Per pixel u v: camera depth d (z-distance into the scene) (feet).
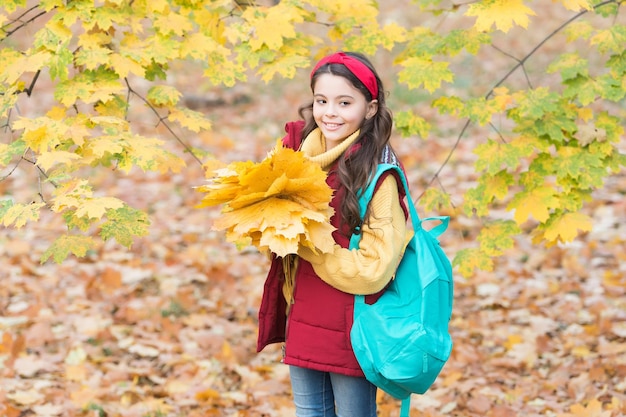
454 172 27.96
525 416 12.68
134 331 16.76
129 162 8.91
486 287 19.11
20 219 8.07
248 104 38.83
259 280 19.97
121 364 15.20
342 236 8.20
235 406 13.62
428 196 12.21
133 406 13.25
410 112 12.22
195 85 41.55
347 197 8.01
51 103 36.60
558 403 13.10
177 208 25.58
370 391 8.59
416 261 8.13
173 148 31.73
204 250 22.02
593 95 10.88
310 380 8.75
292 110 37.60
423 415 12.80
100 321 17.24
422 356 7.77
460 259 11.43
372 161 8.14
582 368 14.40
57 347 16.03
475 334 16.74
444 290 8.01
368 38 11.91
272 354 16.10
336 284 7.97
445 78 11.26
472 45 11.51
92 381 14.25
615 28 11.25
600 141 11.06
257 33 10.69
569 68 11.14
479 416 12.95
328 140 8.66
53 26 9.76
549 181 26.30
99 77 9.82
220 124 35.58
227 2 11.15
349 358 8.15
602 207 23.50
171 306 18.11
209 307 18.31
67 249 8.73
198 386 14.29
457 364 15.14
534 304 17.92
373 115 8.53
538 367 14.92
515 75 40.27
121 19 9.99
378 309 8.03
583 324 16.74
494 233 11.44
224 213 8.27
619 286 18.33
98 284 19.29
